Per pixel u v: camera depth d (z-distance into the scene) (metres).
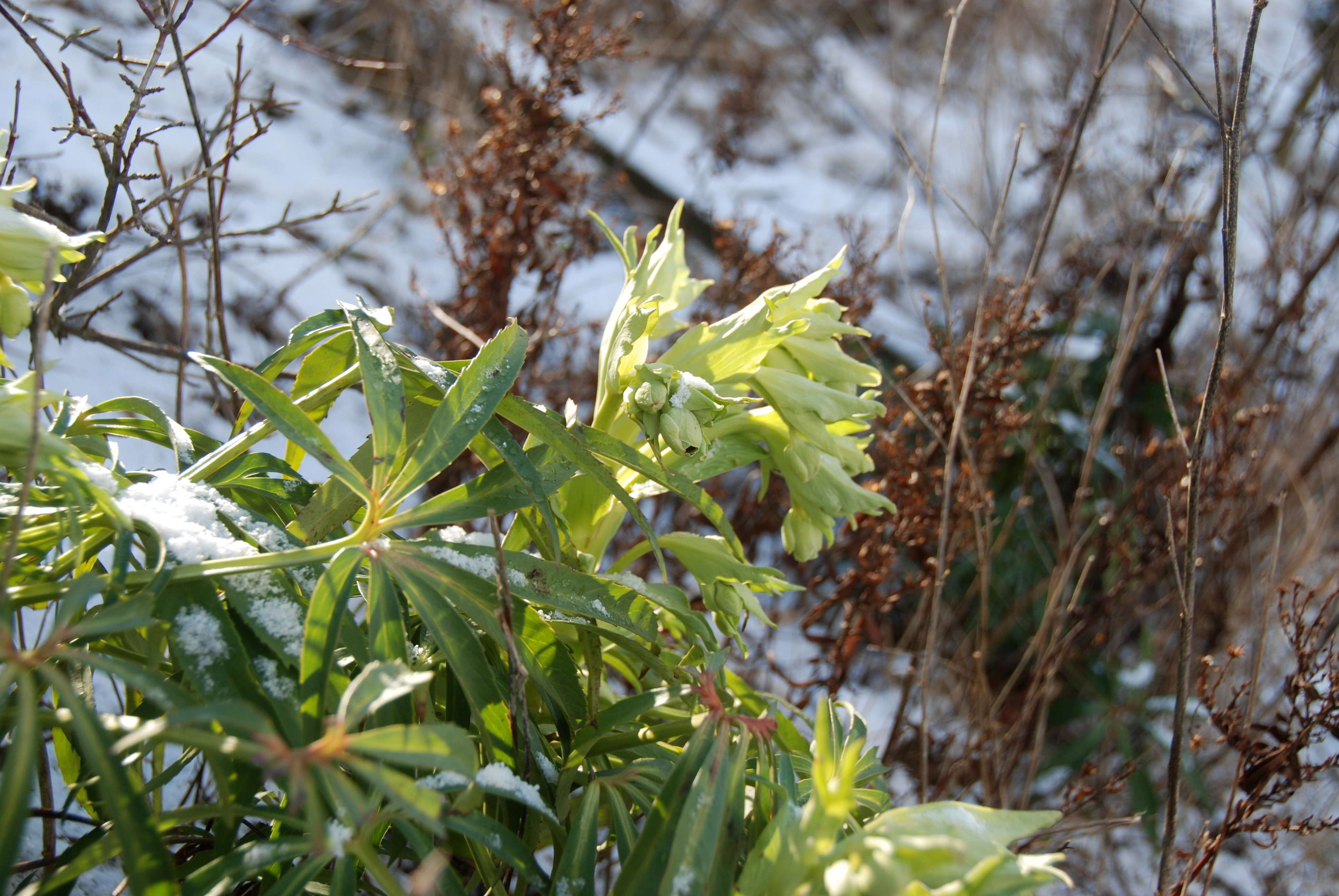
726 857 0.77
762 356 0.87
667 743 0.87
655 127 2.30
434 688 0.84
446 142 1.77
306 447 0.78
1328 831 1.21
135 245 1.33
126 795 0.71
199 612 0.76
